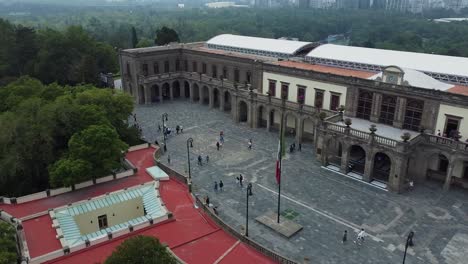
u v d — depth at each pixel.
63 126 60.16
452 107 52.75
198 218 47.72
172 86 99.88
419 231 44.47
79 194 53.28
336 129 58.44
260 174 58.88
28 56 111.69
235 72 88.25
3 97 70.31
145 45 133.75
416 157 55.59
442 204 50.06
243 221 47.03
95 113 61.00
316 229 45.16
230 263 39.75
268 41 93.31
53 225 44.91
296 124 70.38
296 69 70.44
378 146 53.25
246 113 84.62
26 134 55.56
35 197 51.72
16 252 38.03
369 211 48.59
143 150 68.19
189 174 57.81
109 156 54.28
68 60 109.69
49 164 56.41
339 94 65.19
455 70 60.12
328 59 74.62
